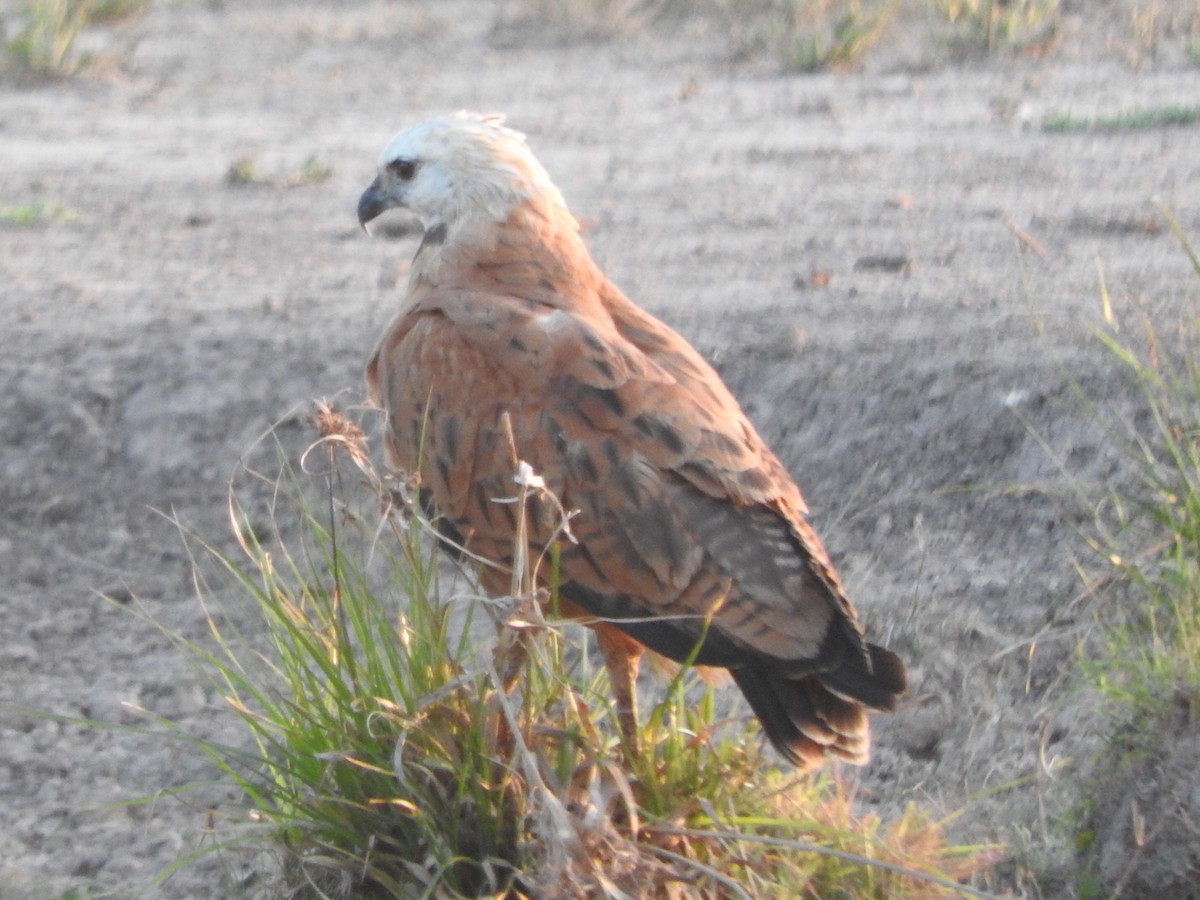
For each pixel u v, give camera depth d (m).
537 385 10.80
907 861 10.02
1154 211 20.19
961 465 14.55
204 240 21.95
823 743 10.19
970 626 12.82
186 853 11.41
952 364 15.64
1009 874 10.88
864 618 13.06
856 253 19.58
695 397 10.83
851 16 30.27
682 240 20.61
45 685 13.53
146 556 15.33
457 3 37.28
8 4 36.44
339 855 10.23
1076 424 14.41
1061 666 12.24
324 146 26.91
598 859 9.12
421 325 11.44
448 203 12.18
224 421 16.53
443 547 11.34
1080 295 17.09
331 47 34.19
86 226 22.88
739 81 29.73
